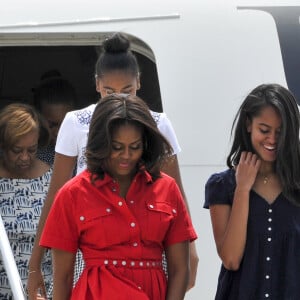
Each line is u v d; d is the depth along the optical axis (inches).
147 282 520.7
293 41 772.6
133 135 512.7
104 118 514.6
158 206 524.7
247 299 556.1
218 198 579.2
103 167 521.0
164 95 748.6
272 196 567.2
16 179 677.3
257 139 566.9
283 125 560.4
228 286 571.5
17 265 663.8
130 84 615.5
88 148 519.2
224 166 743.1
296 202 562.9
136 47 762.8
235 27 766.5
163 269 545.6
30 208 672.4
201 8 765.3
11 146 673.0
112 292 510.3
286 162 561.0
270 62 765.3
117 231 514.6
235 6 772.0
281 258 559.2
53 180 613.0
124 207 514.9
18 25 748.6
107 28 753.6
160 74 751.1
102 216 514.6
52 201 610.5
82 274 523.2
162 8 762.2
